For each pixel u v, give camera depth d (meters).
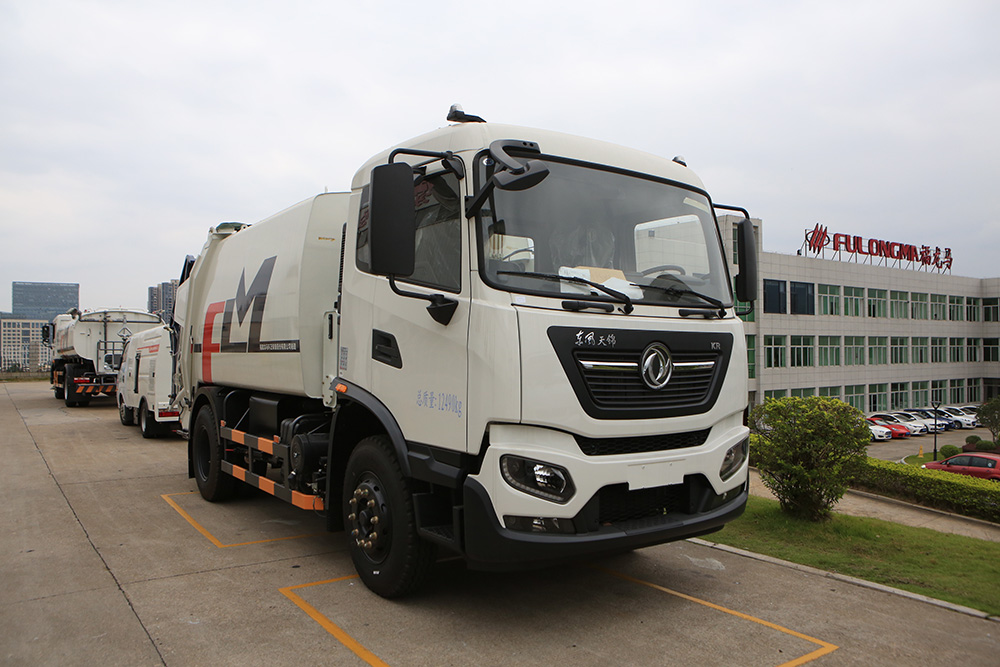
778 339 47.75
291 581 5.29
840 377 52.25
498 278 3.95
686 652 4.04
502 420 3.76
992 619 4.62
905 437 46.66
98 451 12.75
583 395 3.89
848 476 7.28
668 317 4.38
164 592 5.02
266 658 3.92
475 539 3.86
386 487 4.69
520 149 4.17
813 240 50.56
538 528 3.81
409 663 3.86
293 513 7.63
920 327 60.03
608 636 4.26
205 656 3.95
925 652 4.09
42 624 4.42
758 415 7.70
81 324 21.34
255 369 6.74
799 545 6.53
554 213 4.27
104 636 4.23
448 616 4.57
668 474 4.21
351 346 5.14
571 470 3.83
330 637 4.21
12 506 7.97
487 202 4.05
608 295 4.17
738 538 6.74
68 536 6.61
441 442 4.15
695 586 5.28
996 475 24.17
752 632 4.36
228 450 7.71
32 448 13.12
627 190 4.65
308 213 5.99
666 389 4.24
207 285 8.66
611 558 6.01
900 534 7.08
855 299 53.78
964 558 6.21
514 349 3.78
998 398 41.38
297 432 5.93
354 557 5.04
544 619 4.54
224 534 6.71
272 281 6.45
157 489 9.03
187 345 9.06
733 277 5.61
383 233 3.79
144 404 14.87
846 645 4.18
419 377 4.36
